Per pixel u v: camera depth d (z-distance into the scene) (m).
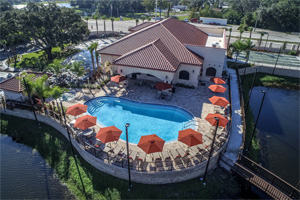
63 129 24.19
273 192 17.69
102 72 37.03
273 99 35.59
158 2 101.25
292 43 58.78
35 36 44.88
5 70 41.56
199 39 38.81
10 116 28.38
